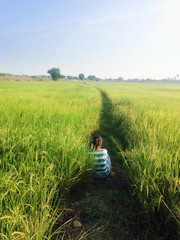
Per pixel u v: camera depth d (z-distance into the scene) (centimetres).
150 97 1642
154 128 475
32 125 470
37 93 1461
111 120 923
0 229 187
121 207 279
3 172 258
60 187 288
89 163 335
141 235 229
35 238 186
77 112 698
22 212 201
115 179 364
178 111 770
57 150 328
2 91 1578
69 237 222
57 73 9938
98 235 228
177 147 365
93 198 301
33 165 271
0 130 382
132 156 345
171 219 232
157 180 265
